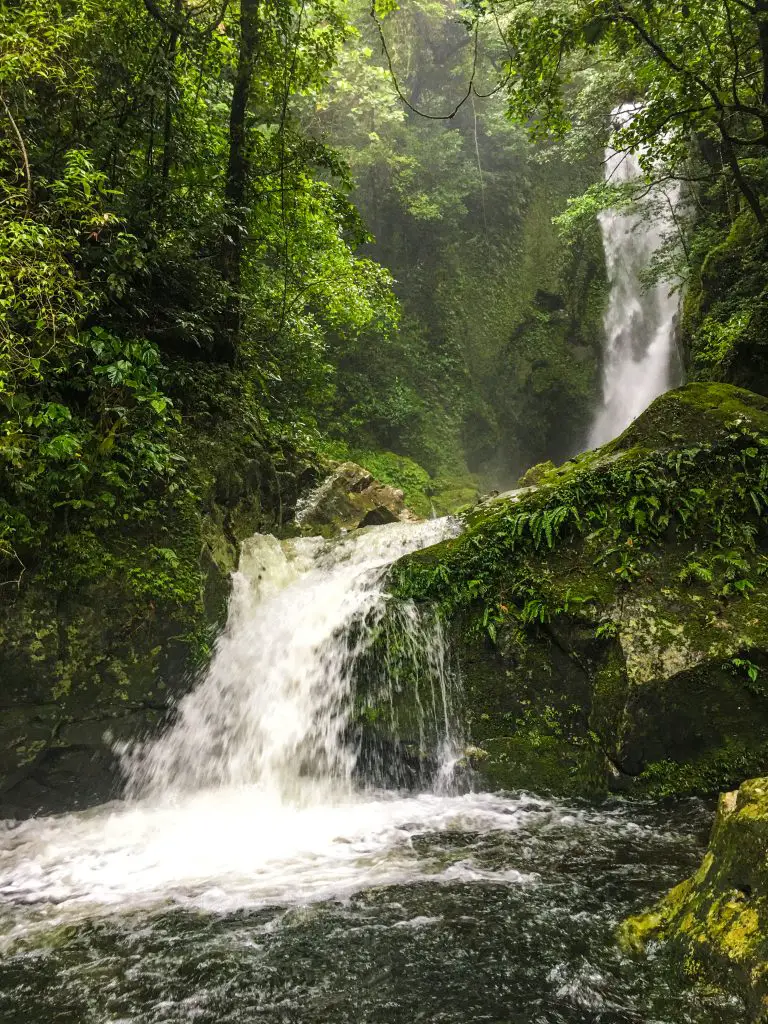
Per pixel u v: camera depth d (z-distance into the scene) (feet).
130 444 19.34
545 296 79.51
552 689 18.45
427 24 74.08
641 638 17.17
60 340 17.74
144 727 18.43
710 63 30.76
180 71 27.04
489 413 75.20
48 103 20.38
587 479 20.03
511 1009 8.79
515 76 32.73
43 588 17.10
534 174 81.66
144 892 12.88
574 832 14.83
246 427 26.61
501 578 19.72
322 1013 8.93
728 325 34.65
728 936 8.55
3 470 16.67
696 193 51.26
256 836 15.61
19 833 16.35
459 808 16.85
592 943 10.14
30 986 9.80
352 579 22.12
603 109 50.39
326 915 11.51
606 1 30.42
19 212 17.08
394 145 71.56
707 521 18.61
